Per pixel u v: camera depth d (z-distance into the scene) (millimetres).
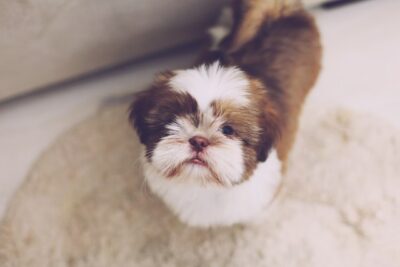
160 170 421
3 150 651
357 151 617
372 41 696
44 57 589
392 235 567
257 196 493
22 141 656
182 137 400
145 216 593
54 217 600
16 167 638
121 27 585
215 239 573
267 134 431
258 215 555
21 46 558
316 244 564
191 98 400
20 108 682
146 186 603
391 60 683
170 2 573
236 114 400
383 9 719
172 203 527
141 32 606
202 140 395
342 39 699
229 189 467
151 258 567
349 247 562
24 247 582
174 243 574
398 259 556
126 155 633
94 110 674
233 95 402
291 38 520
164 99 413
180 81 411
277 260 557
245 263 558
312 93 663
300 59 521
